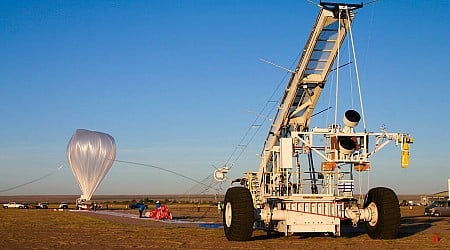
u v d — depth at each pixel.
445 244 18.11
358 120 19.05
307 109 21.00
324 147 19.36
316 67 19.58
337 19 18.31
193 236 21.92
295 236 20.89
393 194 19.08
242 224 18.78
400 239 19.66
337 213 19.44
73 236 22.59
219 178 26.95
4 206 86.06
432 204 47.09
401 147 18.94
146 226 30.22
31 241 20.36
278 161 21.30
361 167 19.19
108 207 84.88
